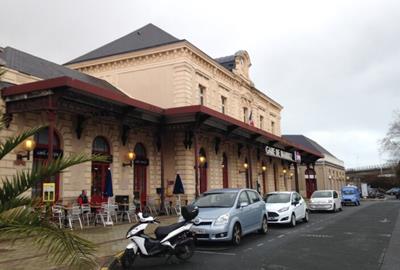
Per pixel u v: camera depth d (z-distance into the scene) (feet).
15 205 15.33
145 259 31.53
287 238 42.32
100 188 63.62
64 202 55.62
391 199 204.54
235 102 107.86
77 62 92.73
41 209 15.64
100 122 64.18
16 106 47.78
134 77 86.79
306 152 135.23
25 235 13.69
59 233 13.80
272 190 132.26
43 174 16.25
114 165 66.54
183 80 82.17
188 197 77.51
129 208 58.65
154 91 84.12
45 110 46.83
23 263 26.30
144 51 85.40
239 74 110.32
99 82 82.74
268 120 137.18
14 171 48.98
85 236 40.01
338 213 84.12
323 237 43.14
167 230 30.09
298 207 58.13
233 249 35.12
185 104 81.41
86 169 60.49
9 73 51.29
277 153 110.93
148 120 65.98
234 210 38.19
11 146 17.97
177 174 72.28
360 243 38.47
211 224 35.83
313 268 26.96
